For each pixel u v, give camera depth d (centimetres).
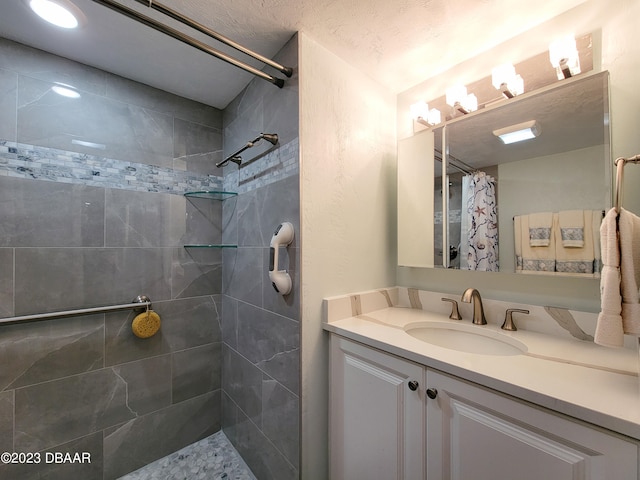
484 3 97
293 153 114
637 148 86
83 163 130
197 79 145
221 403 174
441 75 138
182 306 159
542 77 105
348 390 108
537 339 96
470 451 74
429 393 81
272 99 127
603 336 63
